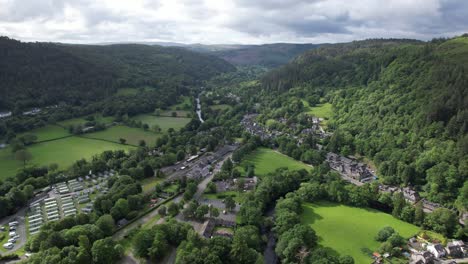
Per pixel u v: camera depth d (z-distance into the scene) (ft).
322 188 602.03
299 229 447.01
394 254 435.53
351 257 396.16
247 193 585.22
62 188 617.62
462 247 459.32
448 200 592.19
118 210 498.69
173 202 543.80
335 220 523.70
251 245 433.48
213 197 600.39
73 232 415.03
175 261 398.62
